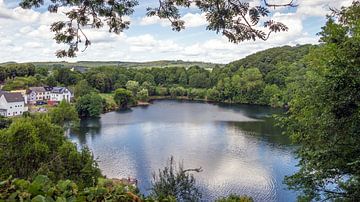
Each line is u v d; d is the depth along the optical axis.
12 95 57.00
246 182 20.64
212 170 23.08
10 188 2.38
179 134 36.19
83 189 2.65
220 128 38.94
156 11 4.16
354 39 7.02
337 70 6.90
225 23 3.64
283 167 23.39
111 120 47.34
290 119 9.24
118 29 4.49
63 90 70.44
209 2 3.65
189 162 25.17
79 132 38.53
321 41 8.01
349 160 7.30
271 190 19.33
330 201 8.74
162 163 25.09
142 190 18.64
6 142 13.52
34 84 74.88
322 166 7.77
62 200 2.28
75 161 13.52
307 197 8.23
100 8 4.04
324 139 7.65
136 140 33.59
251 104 65.56
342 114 6.88
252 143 30.89
